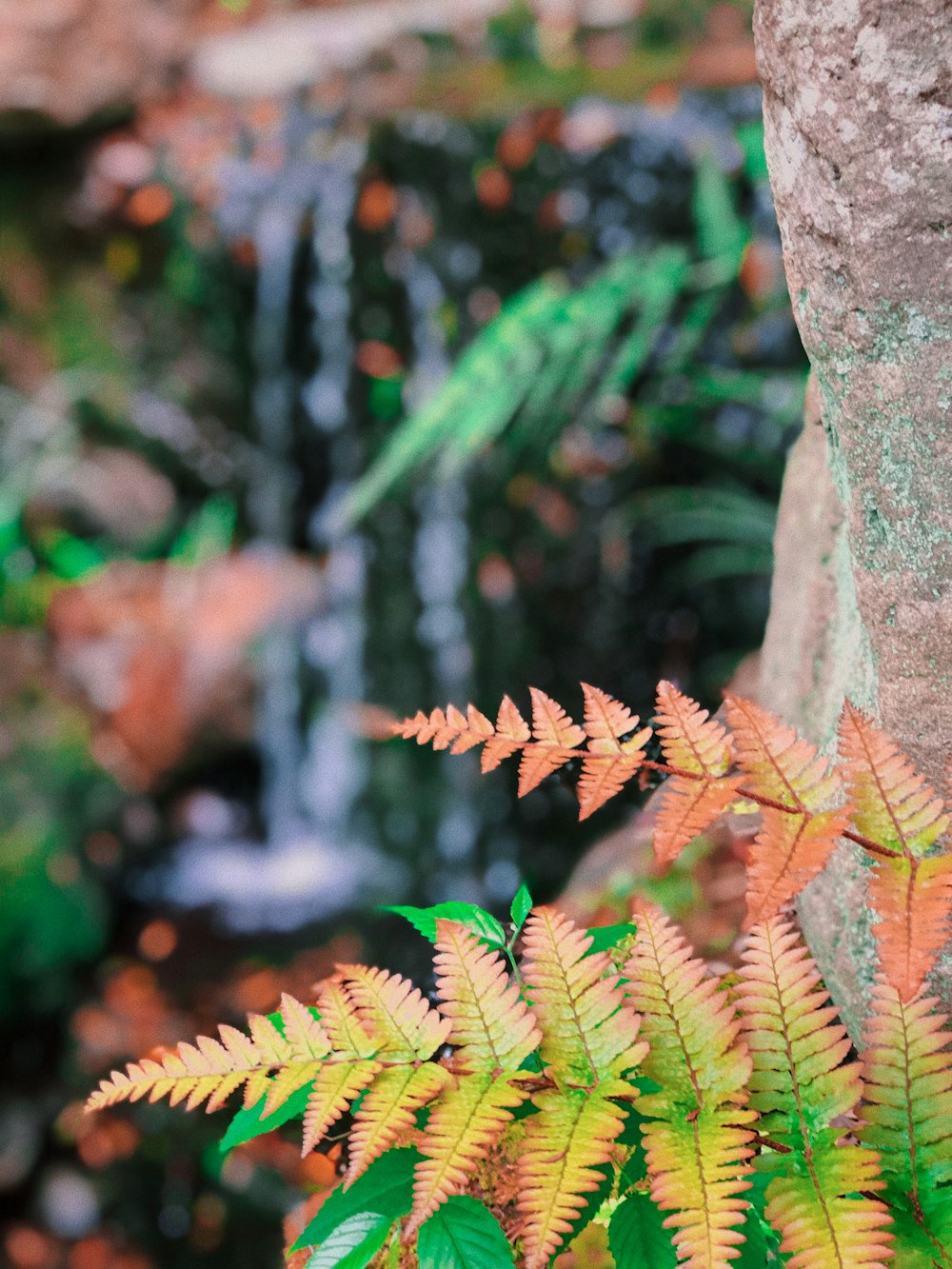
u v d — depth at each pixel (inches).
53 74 212.2
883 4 41.7
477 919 56.0
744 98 182.4
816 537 66.7
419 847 199.8
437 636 205.5
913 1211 40.8
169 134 216.5
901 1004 43.2
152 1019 161.2
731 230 159.2
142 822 194.9
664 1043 43.8
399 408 214.2
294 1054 46.1
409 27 223.0
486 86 206.1
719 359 173.6
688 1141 40.7
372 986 47.5
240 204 216.1
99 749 191.6
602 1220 49.0
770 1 46.8
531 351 159.8
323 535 223.0
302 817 214.1
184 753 202.8
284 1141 94.7
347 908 187.2
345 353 217.6
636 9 211.9
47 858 173.3
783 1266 42.6
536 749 48.7
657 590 184.7
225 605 212.8
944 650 47.9
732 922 72.7
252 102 218.2
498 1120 41.9
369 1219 44.0
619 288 160.9
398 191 206.7
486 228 200.7
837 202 45.7
